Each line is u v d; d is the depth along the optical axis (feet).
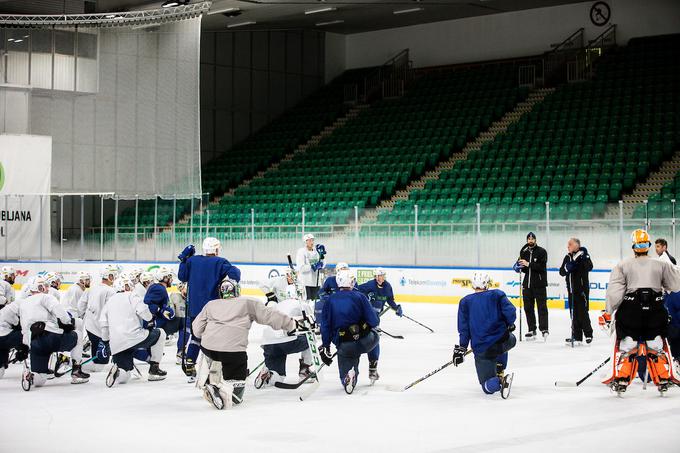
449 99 112.37
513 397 29.96
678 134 86.48
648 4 103.96
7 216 79.71
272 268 75.92
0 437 23.88
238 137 122.31
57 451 22.16
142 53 79.87
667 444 22.43
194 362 33.55
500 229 67.15
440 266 69.72
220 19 105.70
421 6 105.60
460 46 118.52
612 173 83.05
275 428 24.81
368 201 91.76
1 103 80.33
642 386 32.14
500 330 29.60
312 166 107.65
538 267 47.06
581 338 44.80
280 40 125.80
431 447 22.25
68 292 40.40
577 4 108.68
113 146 81.10
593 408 27.71
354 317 30.66
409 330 53.26
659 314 29.19
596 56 106.11
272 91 125.29
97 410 27.94
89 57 81.10
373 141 108.78
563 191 80.59
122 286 33.68
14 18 80.59
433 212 76.95
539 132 95.66
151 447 22.48
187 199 84.43
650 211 62.90
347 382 30.66
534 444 22.52
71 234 83.66
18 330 34.40
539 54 111.75
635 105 94.38
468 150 100.42
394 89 120.26
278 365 32.40
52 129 81.51
